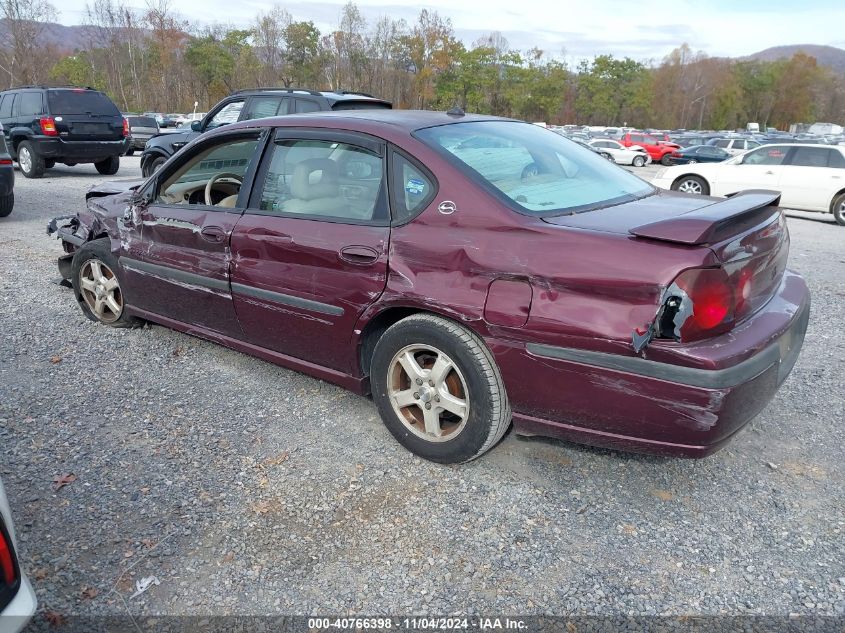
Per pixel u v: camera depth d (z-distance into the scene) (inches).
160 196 169.6
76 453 131.4
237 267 146.6
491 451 132.6
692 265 95.5
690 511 115.0
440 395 122.3
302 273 134.8
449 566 101.7
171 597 95.8
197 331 167.8
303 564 102.2
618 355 101.0
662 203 129.0
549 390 109.1
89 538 107.2
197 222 154.5
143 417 146.3
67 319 207.2
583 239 104.7
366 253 124.3
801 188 519.8
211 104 2513.5
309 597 95.9
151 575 99.7
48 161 554.6
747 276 104.5
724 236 100.7
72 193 458.6
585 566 101.8
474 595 96.2
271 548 105.5
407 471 126.4
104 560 102.5
